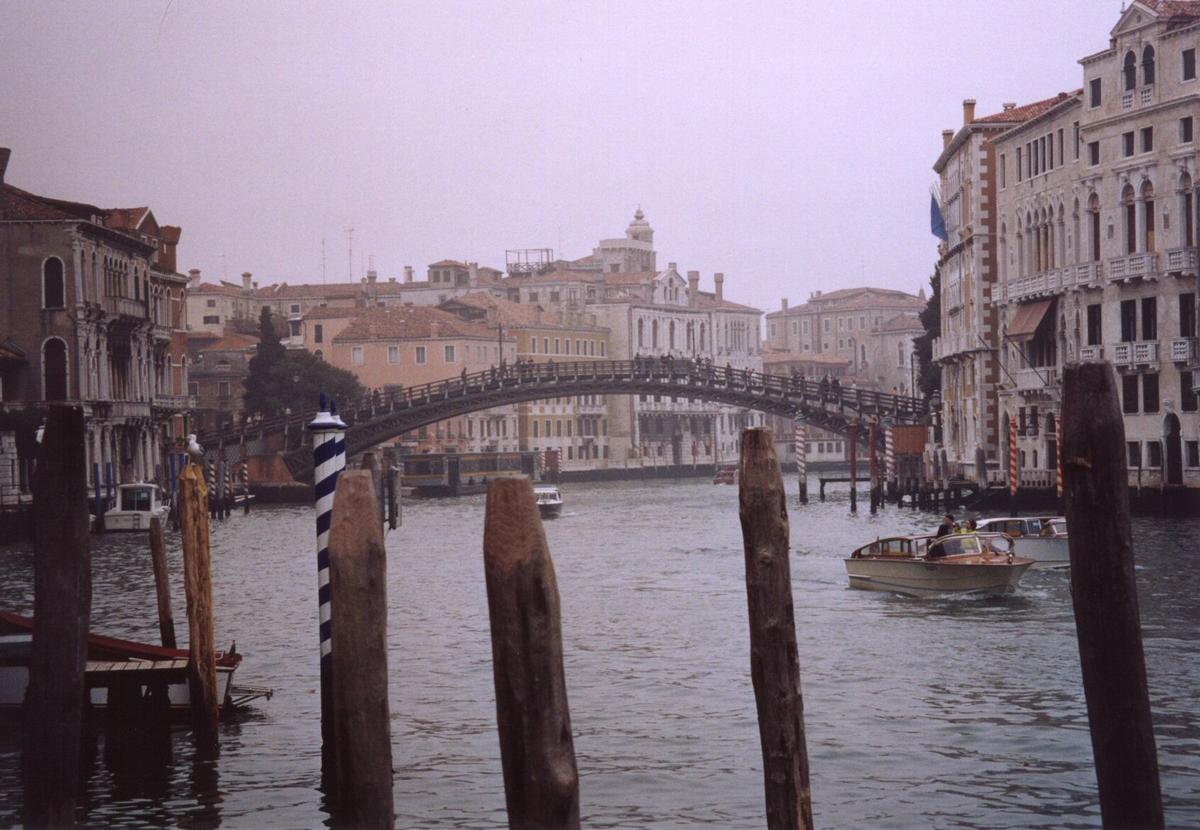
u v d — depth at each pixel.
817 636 27.84
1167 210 53.38
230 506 72.62
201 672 18.52
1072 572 11.69
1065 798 16.50
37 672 11.37
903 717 20.48
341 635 10.87
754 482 11.12
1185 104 52.47
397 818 16.27
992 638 27.22
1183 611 29.08
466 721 20.72
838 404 77.75
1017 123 68.75
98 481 57.81
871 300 196.50
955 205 75.19
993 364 68.31
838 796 16.83
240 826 15.89
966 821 15.84
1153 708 20.36
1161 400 53.34
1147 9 53.53
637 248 161.12
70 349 65.31
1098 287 56.88
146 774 17.94
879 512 64.56
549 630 9.83
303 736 19.73
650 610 32.38
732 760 18.45
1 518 50.59
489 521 9.90
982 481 60.03
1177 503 50.78
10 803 16.77
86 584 11.50
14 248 65.12
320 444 16.02
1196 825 15.30
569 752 9.91
